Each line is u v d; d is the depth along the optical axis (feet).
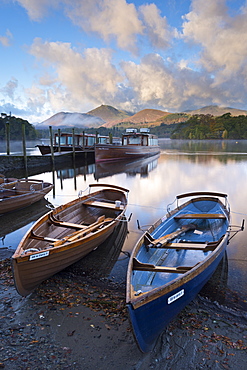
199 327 14.80
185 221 29.63
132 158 118.93
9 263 22.72
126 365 12.24
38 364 12.15
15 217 36.96
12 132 393.70
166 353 12.94
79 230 24.20
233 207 40.11
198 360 12.48
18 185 44.21
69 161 114.42
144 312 12.06
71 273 21.31
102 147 102.89
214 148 230.89
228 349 13.14
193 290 15.47
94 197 35.24
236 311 16.31
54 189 56.95
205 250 19.79
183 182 63.62
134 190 54.39
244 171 81.56
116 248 26.27
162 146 275.18
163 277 18.26
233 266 22.00
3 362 12.17
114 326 14.89
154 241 21.17
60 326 14.88
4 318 15.51
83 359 12.56
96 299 17.58
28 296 17.93
